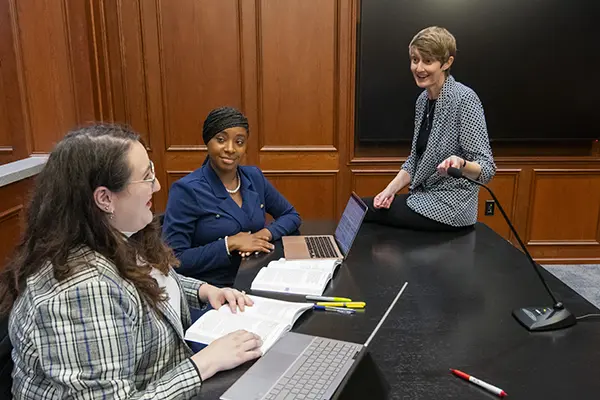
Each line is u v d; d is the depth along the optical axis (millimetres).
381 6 3311
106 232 944
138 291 987
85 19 3082
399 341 1151
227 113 1840
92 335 850
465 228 2092
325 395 912
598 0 3305
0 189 2633
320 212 3691
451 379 998
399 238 1965
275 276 1516
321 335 1186
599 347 1118
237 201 1955
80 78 3146
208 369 988
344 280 1528
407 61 3398
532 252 3746
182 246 1803
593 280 3424
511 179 3635
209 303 1347
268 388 933
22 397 881
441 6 3309
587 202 3678
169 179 3602
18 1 3020
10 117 3123
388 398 936
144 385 1025
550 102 3467
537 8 3312
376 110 3488
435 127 2023
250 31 3408
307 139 3584
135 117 3506
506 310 1312
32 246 922
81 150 921
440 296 1403
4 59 3055
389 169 3617
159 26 3389
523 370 1025
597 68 3406
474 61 3396
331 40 3432
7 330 976
